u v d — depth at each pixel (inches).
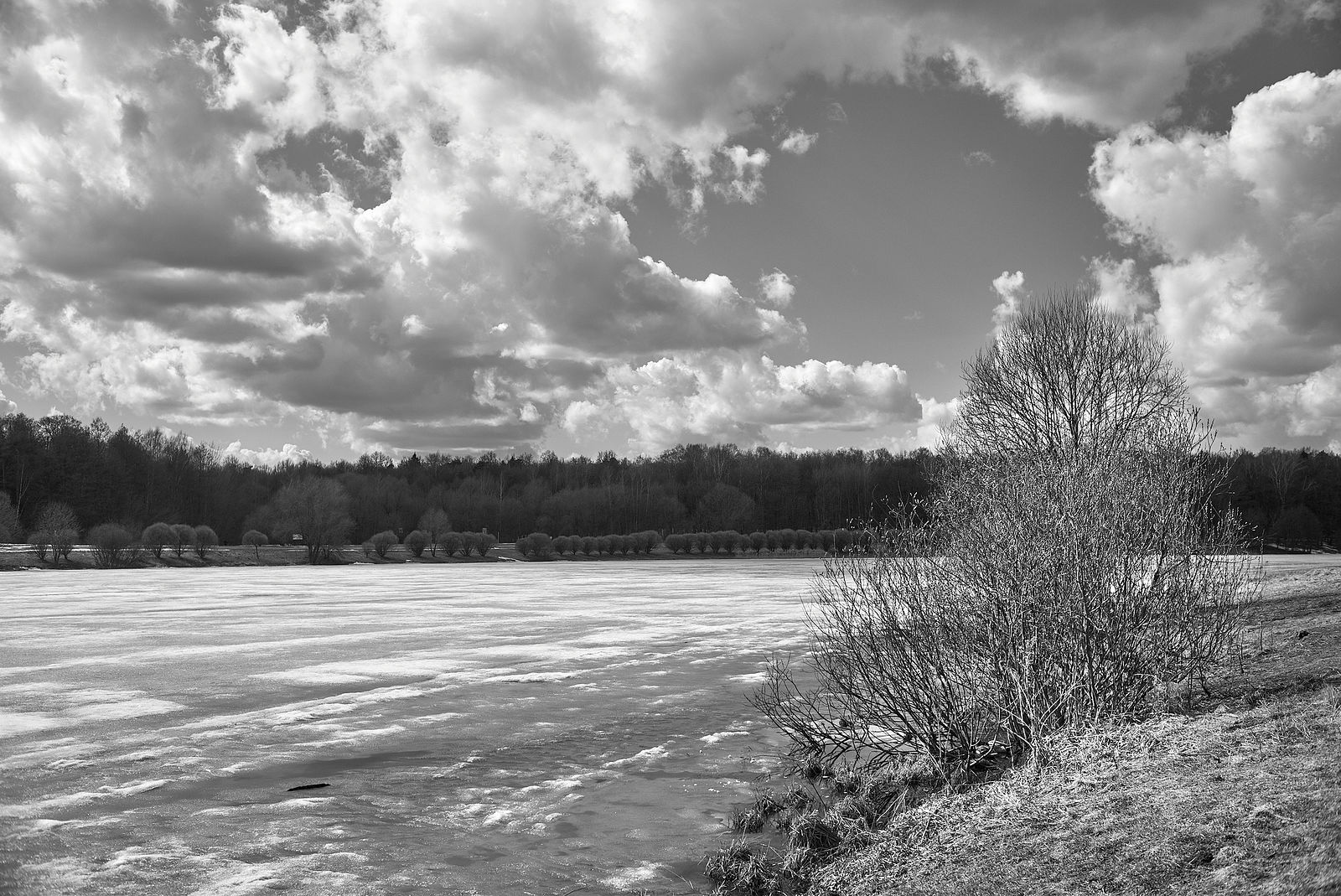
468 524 4574.3
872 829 269.9
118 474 4060.0
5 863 264.1
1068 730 295.0
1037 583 308.8
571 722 459.5
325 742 419.2
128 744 414.3
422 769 371.6
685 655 701.3
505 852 275.3
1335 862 158.4
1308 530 3592.5
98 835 289.9
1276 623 528.7
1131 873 180.4
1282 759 222.7
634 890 245.3
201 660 681.6
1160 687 341.4
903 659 317.4
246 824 302.0
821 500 4741.6
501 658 690.8
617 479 5777.6
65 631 872.3
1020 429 834.2
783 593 1444.4
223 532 4308.6
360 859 268.5
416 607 1174.3
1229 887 163.2
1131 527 325.4
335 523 3324.3
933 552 329.1
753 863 251.3
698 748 404.8
